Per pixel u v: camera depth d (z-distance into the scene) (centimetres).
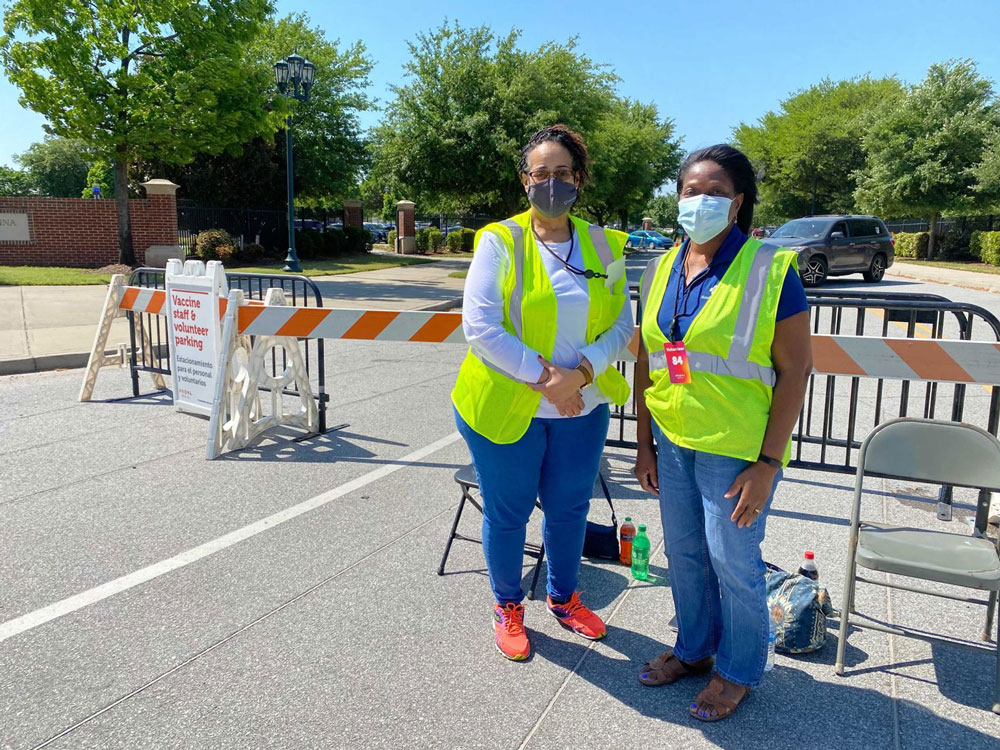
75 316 1156
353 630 308
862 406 708
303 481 486
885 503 459
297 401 723
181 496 455
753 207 242
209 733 243
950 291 1759
